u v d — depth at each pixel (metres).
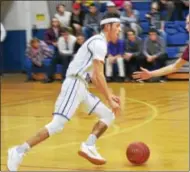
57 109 4.88
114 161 5.49
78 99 4.89
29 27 15.95
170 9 13.62
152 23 13.22
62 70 13.12
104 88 4.83
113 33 4.91
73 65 4.93
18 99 10.56
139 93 10.77
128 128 7.31
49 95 11.01
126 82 12.63
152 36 12.40
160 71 4.64
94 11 13.58
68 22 13.94
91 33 13.23
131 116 8.25
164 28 13.31
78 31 13.27
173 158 5.55
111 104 4.85
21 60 16.14
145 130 7.14
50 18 15.82
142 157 5.27
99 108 5.16
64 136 6.89
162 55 12.40
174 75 12.70
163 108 8.94
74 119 8.16
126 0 14.23
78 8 13.94
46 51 13.59
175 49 12.98
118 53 12.65
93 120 8.05
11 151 4.82
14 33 16.11
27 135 7.06
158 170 5.07
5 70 16.33
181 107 9.02
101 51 4.79
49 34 13.80
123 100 9.88
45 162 5.52
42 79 13.66
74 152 5.98
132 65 12.65
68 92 4.85
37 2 15.86
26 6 15.88
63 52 13.03
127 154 5.36
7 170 4.96
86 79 4.92
